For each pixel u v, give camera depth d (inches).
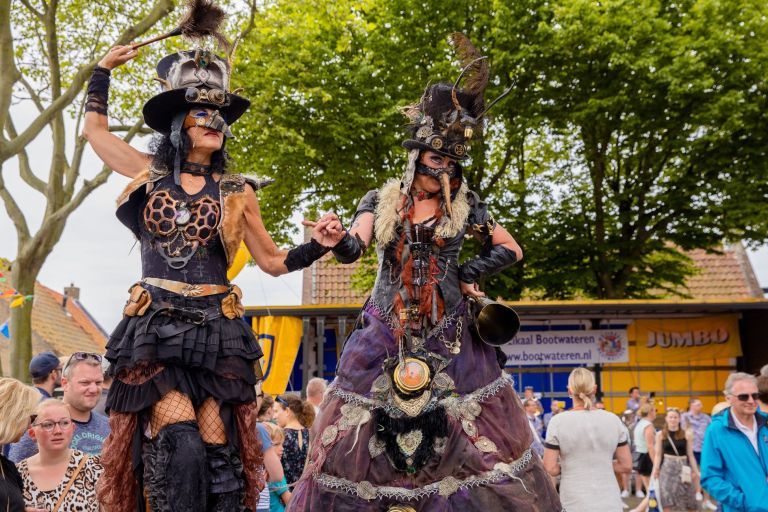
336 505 134.6
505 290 755.4
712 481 225.8
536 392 676.1
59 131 495.2
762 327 669.9
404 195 148.6
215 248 133.1
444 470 135.0
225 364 128.3
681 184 775.7
